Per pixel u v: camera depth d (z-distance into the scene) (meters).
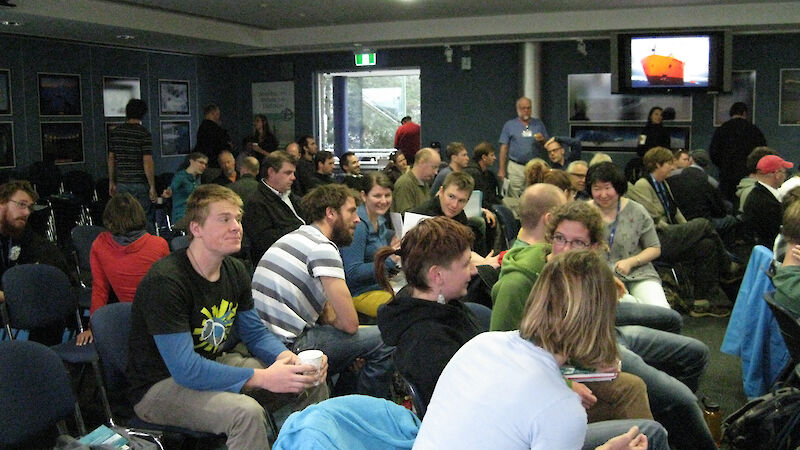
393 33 10.30
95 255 3.92
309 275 3.21
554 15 9.59
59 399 2.63
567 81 10.68
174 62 11.42
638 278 4.06
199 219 2.63
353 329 3.21
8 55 8.94
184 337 2.57
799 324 3.02
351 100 12.60
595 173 4.09
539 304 1.69
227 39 10.15
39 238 4.43
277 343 2.95
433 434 1.66
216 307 2.71
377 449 1.84
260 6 8.61
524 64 10.62
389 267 4.14
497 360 1.67
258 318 2.97
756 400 3.20
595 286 1.65
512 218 5.64
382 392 3.30
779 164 5.41
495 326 2.74
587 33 9.83
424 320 2.23
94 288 3.94
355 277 3.93
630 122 10.43
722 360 4.55
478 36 10.08
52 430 2.69
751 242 5.54
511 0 8.47
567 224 2.74
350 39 10.53
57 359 2.65
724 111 10.05
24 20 7.79
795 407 3.05
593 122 10.62
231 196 2.67
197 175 8.15
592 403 2.16
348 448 1.75
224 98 12.38
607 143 10.60
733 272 5.66
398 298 2.30
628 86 9.84
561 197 3.17
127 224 3.86
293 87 12.10
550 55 10.72
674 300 5.51
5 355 2.52
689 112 10.16
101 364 3.02
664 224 5.64
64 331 4.24
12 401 2.50
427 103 11.38
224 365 2.62
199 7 8.66
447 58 10.91
